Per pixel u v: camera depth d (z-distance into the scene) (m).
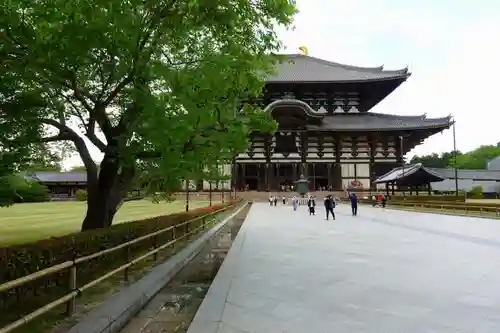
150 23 10.38
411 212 43.69
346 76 82.88
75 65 10.24
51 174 92.62
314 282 9.84
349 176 76.50
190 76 10.37
